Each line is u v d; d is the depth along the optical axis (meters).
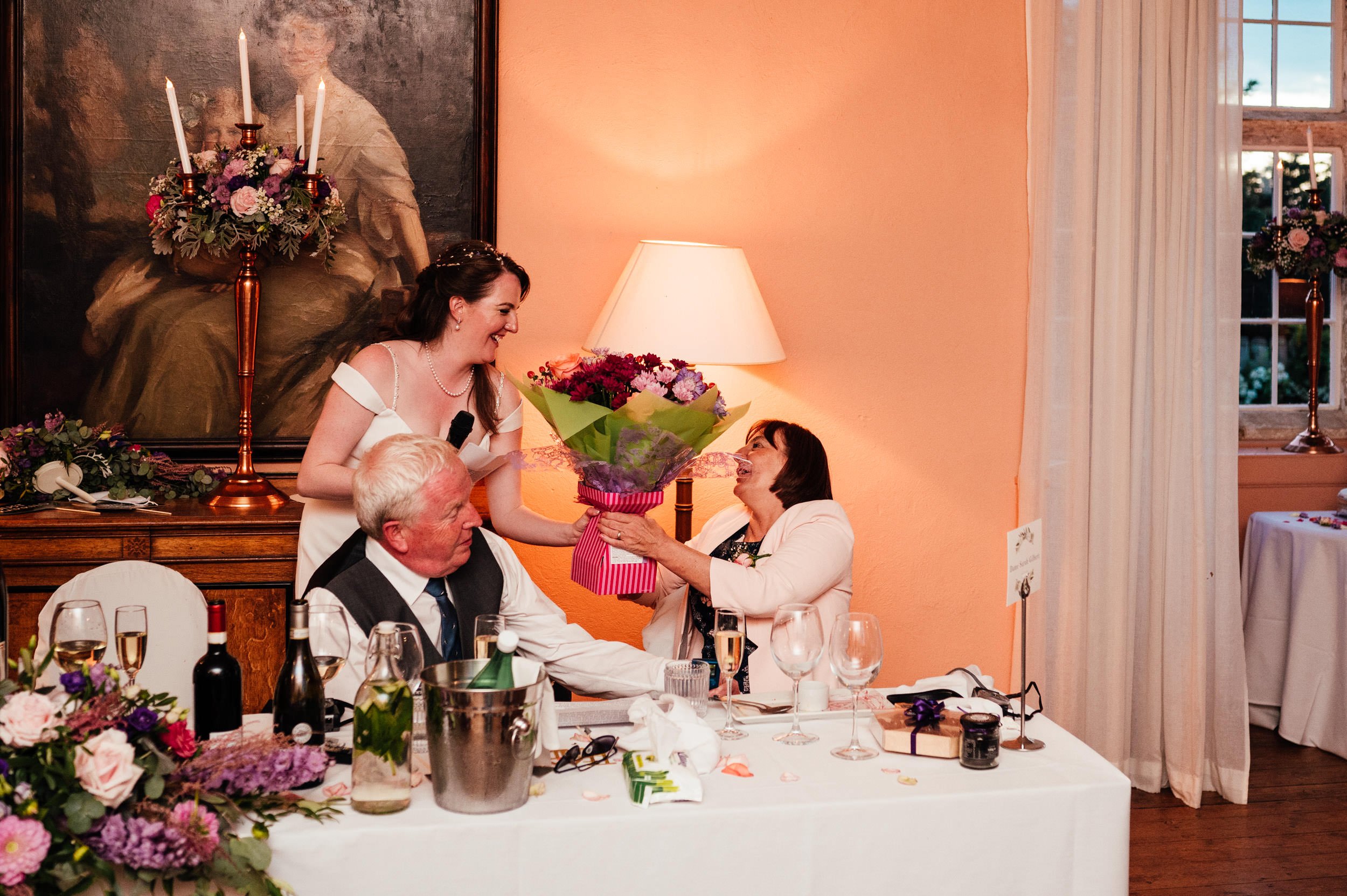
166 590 2.48
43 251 3.20
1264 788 3.73
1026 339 3.84
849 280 3.71
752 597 2.50
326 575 2.13
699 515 3.67
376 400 2.63
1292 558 4.14
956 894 1.67
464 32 3.36
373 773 1.52
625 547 2.48
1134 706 3.79
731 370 3.66
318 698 1.68
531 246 3.49
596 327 3.27
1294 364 4.73
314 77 3.30
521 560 3.54
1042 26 3.66
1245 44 4.68
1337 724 3.98
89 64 3.18
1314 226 4.41
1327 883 3.04
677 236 3.58
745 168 3.61
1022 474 3.80
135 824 1.31
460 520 1.99
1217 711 3.66
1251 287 4.75
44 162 3.18
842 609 2.67
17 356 3.20
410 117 3.35
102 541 2.81
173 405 3.29
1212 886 3.02
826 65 3.64
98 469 3.02
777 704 2.07
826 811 1.61
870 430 3.77
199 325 3.28
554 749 1.70
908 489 3.81
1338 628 3.97
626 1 3.49
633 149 3.54
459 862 1.50
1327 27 4.71
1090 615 3.75
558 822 1.53
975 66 3.74
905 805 1.64
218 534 2.87
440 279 2.67
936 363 3.79
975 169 3.77
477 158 3.39
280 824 1.50
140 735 1.41
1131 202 3.63
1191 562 3.68
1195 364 3.63
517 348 3.51
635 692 2.14
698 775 1.69
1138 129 3.66
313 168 2.96
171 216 2.96
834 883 1.62
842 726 1.99
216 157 2.96
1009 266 3.82
